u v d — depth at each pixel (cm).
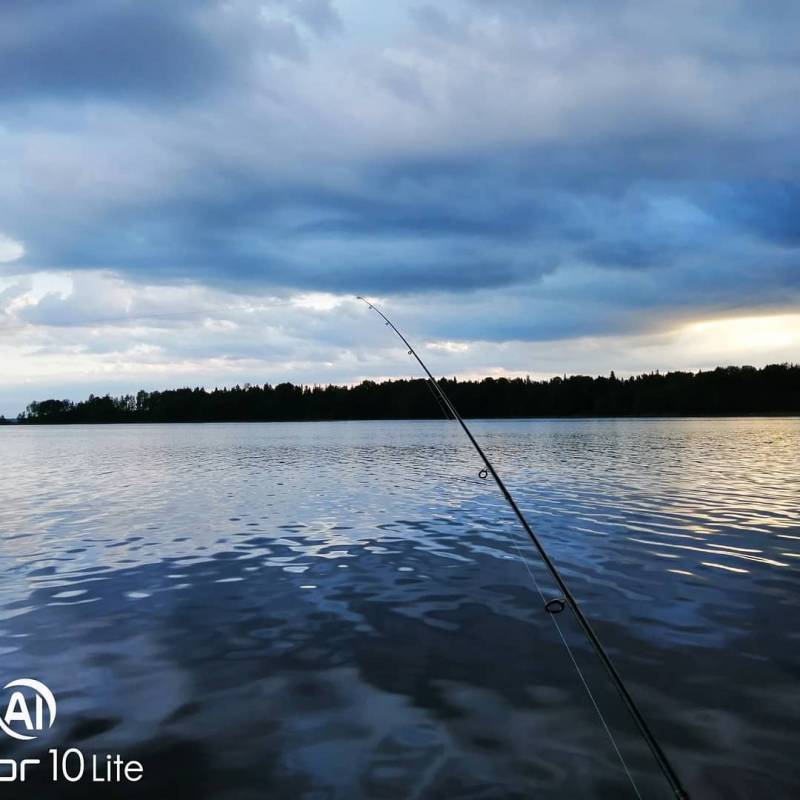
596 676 559
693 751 442
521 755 439
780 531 1168
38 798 401
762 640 638
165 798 400
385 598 789
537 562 957
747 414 12925
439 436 5728
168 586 855
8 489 1961
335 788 407
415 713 496
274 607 759
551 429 6856
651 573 892
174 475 2355
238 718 493
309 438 5691
